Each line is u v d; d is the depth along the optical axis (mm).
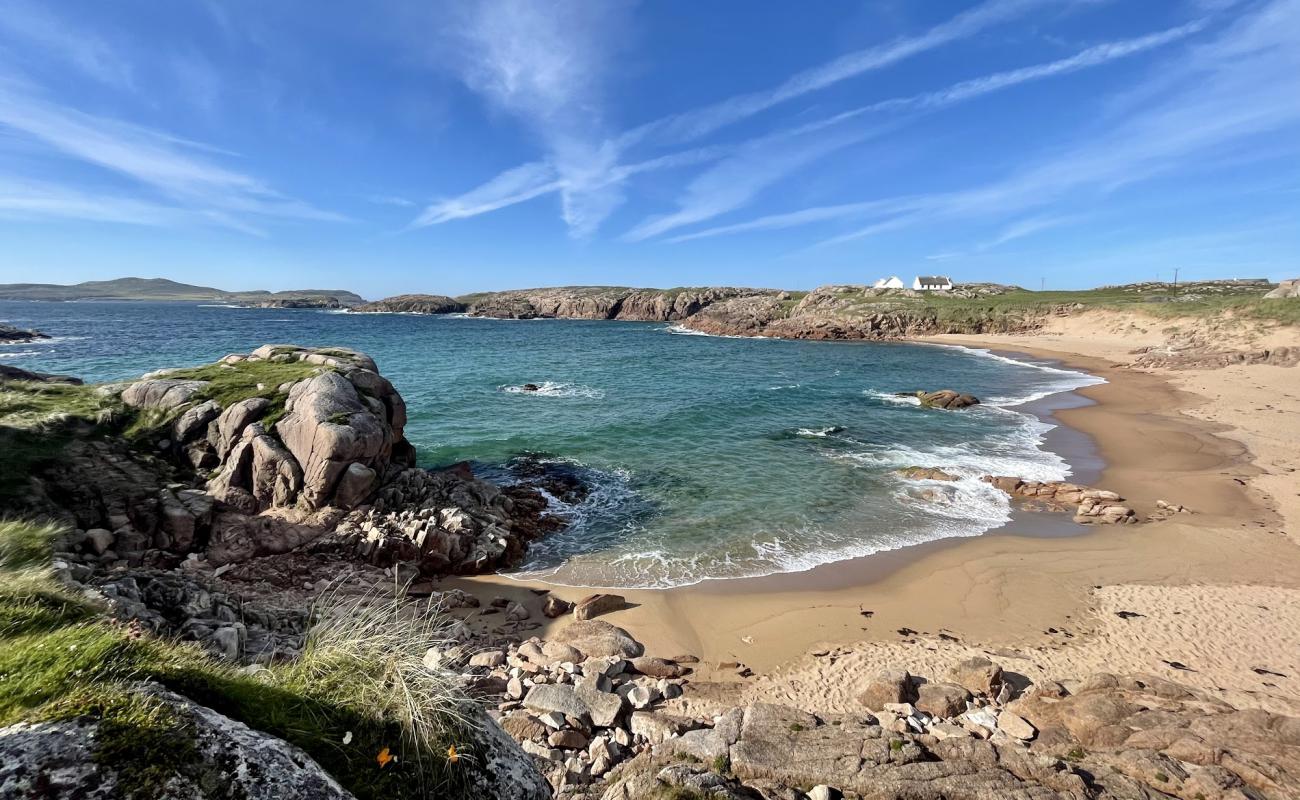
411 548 13891
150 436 15594
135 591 9000
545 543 16172
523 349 70500
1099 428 29750
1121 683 9125
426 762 3244
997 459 24281
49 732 2066
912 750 6727
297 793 2375
